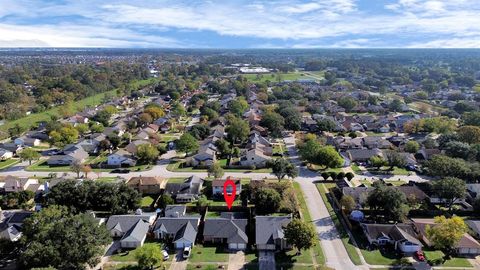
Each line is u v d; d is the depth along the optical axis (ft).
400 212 253.24
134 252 222.07
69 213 235.40
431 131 507.71
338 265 210.79
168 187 307.37
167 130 546.26
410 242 222.89
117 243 234.99
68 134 463.83
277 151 437.58
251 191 293.02
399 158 370.12
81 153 412.57
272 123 515.50
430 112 649.61
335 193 305.73
